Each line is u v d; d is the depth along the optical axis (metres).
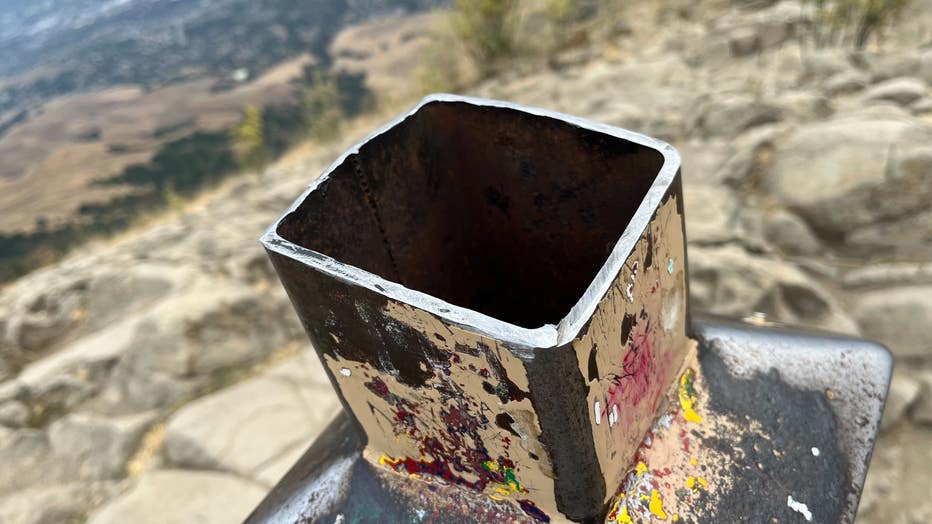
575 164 0.97
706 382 0.96
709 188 3.30
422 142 1.01
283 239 0.74
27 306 4.38
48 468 3.09
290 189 5.90
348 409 0.90
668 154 0.83
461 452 0.82
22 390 3.50
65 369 3.58
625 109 4.46
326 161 7.35
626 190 0.95
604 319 0.66
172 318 3.42
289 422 2.91
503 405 0.69
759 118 3.61
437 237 1.11
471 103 0.98
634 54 6.05
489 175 1.07
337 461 0.97
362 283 0.67
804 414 0.95
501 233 1.16
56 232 26.94
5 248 26.97
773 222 2.95
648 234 0.72
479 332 0.62
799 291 2.63
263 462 2.75
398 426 0.85
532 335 0.61
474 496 0.86
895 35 4.82
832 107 3.60
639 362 0.79
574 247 1.10
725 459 0.88
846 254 2.78
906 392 2.23
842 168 2.88
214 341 3.42
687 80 4.89
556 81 5.95
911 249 2.67
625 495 0.83
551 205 1.05
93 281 4.45
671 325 0.88
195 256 4.50
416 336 0.68
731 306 2.63
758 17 5.53
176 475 2.78
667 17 6.79
